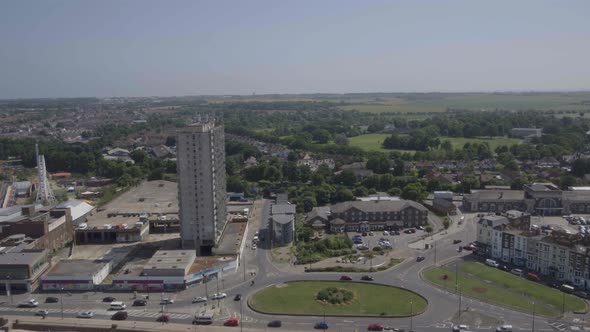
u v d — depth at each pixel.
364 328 195.12
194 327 197.38
